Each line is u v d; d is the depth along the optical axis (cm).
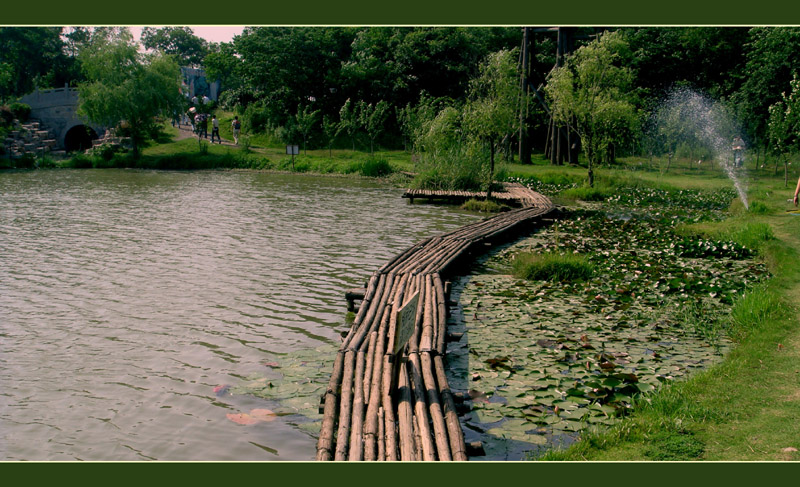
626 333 893
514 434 589
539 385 701
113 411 663
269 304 1041
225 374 753
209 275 1233
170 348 840
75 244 1541
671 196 2561
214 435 611
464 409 636
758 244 1447
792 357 721
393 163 3806
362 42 5000
